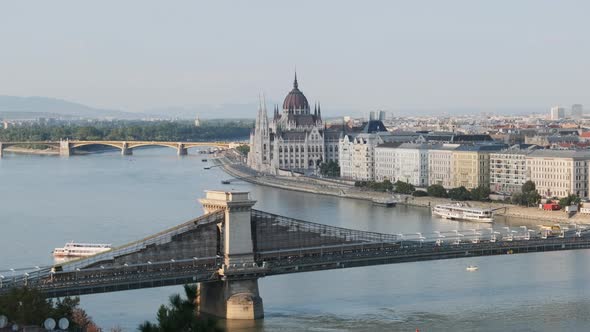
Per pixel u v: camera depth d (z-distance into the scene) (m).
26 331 189.00
